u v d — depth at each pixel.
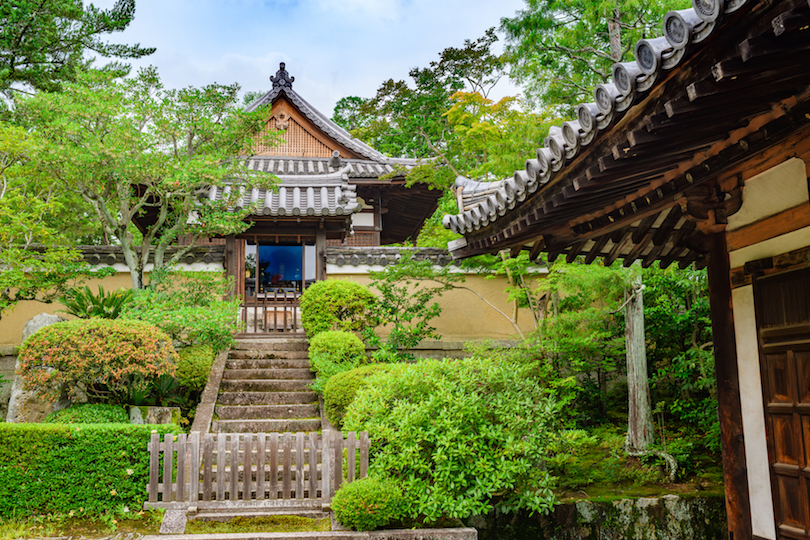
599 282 8.14
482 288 12.12
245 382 9.00
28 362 6.88
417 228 19.86
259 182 10.64
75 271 10.11
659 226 5.57
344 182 12.15
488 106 10.42
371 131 13.85
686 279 8.77
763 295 4.22
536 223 4.94
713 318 4.71
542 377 8.22
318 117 17.67
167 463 5.93
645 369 8.02
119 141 9.23
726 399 4.55
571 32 9.82
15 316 11.09
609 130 3.34
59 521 5.78
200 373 8.89
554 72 11.42
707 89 2.64
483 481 5.72
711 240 4.73
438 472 5.76
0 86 14.66
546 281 9.01
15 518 5.77
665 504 6.90
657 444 7.94
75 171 9.25
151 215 13.43
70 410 7.12
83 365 6.88
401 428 5.87
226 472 6.65
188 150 10.38
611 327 9.66
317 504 5.92
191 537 5.38
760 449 4.24
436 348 11.60
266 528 5.65
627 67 2.82
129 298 9.41
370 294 10.53
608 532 6.70
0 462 5.84
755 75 2.63
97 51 15.75
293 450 7.02
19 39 14.82
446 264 11.91
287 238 11.80
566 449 6.98
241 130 10.55
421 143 23.47
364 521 5.51
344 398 7.69
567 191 4.11
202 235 10.62
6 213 8.93
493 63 12.53
